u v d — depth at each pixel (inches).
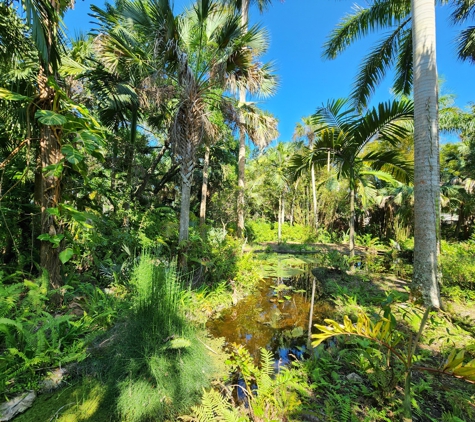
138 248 167.6
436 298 124.4
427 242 128.2
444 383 70.7
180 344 72.9
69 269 126.1
